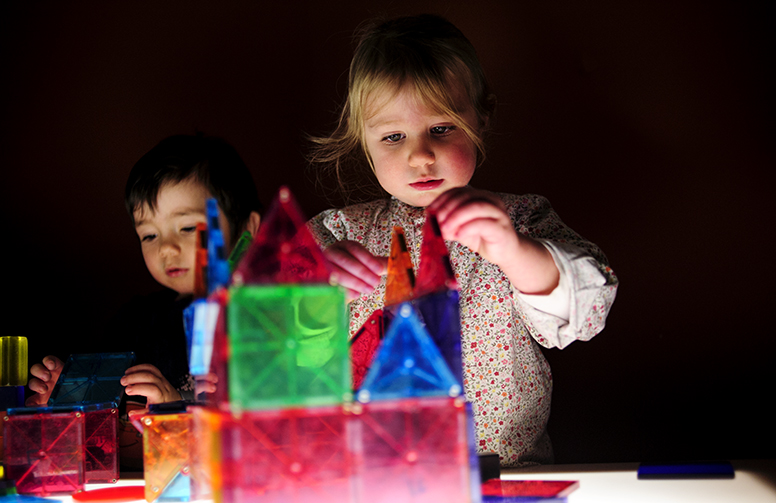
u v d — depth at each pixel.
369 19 1.60
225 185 1.32
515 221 1.04
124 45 1.66
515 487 0.61
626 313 1.47
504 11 1.57
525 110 1.55
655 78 1.51
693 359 1.45
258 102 1.64
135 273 1.61
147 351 1.33
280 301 0.43
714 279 1.46
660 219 1.49
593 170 1.52
